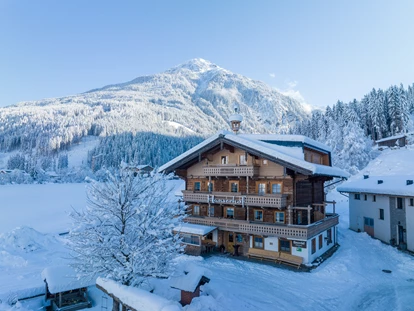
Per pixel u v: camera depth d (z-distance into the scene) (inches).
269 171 994.7
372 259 962.7
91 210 538.3
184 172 1194.6
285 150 1038.4
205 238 1109.7
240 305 609.9
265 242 980.6
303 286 739.4
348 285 746.2
